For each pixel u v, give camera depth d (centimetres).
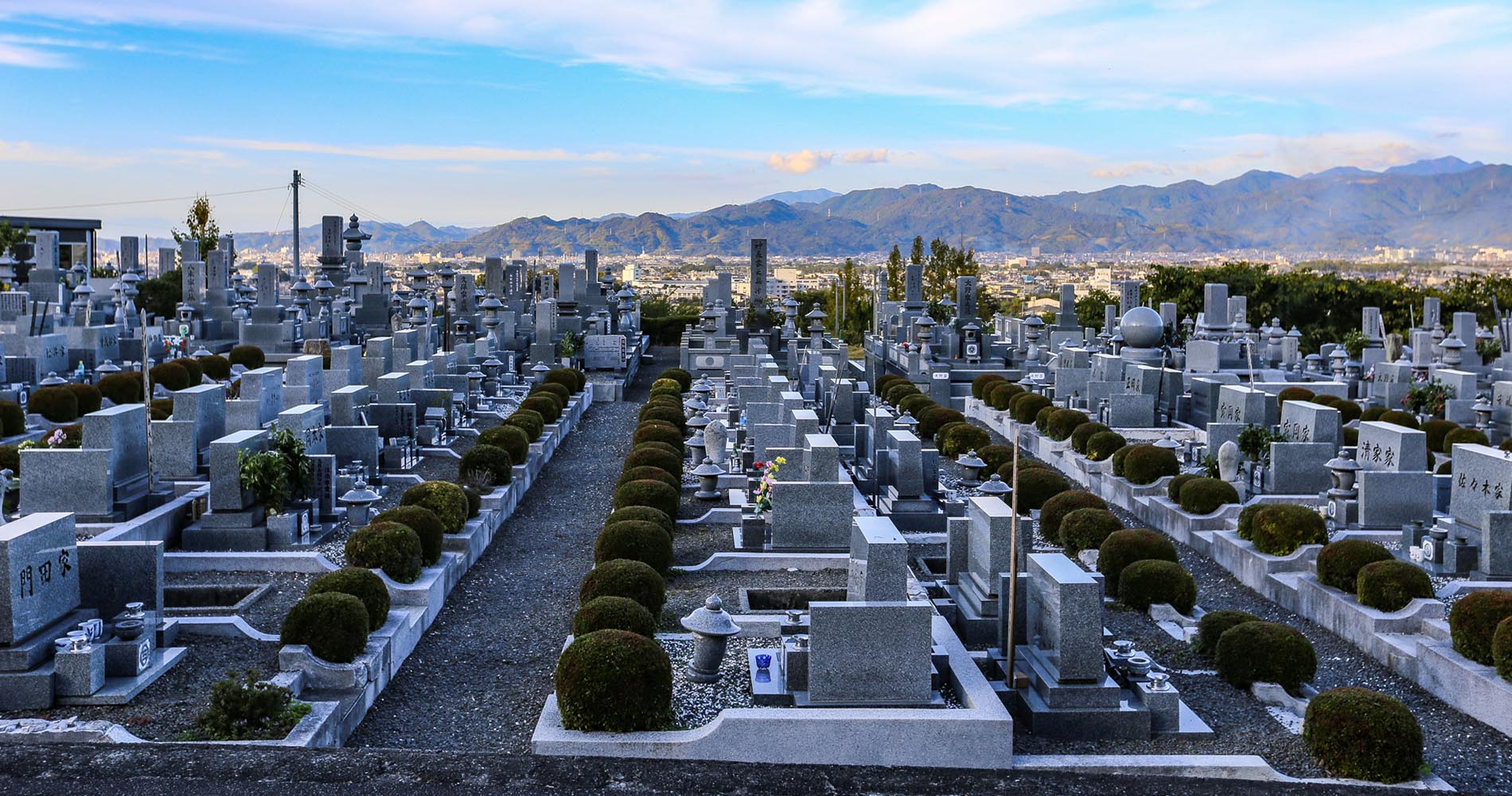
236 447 2128
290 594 1908
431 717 1523
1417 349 5062
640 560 2008
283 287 8019
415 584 1930
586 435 3906
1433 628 1761
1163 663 1711
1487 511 2000
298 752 1244
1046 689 1461
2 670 1407
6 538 1416
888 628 1423
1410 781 1315
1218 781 1274
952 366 5216
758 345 5178
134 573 1590
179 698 1442
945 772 1276
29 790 1137
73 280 6606
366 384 3831
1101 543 2180
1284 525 2167
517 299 6494
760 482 2442
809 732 1345
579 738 1329
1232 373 4103
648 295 12262
